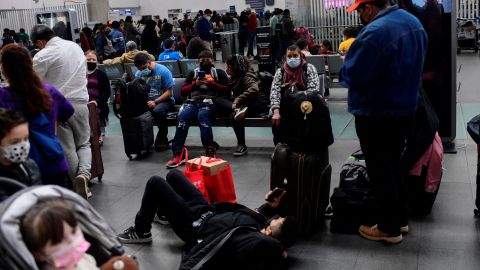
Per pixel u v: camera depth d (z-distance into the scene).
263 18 23.36
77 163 4.69
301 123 3.75
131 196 5.03
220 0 32.75
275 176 3.88
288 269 3.42
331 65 9.16
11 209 1.70
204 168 4.09
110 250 2.03
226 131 7.50
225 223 3.40
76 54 4.71
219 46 22.11
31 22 21.72
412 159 3.97
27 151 2.33
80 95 4.69
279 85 5.55
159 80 6.71
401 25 3.38
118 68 9.80
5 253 1.66
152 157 6.39
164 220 4.26
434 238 3.77
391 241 3.70
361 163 4.09
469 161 5.43
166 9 33.75
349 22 13.35
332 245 3.75
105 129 8.15
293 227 3.30
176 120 6.44
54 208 1.68
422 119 3.93
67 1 25.17
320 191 3.84
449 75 5.62
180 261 3.65
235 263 3.16
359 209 3.84
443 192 4.63
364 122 3.57
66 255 1.68
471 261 3.42
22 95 2.98
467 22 15.42
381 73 3.38
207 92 6.28
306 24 13.75
